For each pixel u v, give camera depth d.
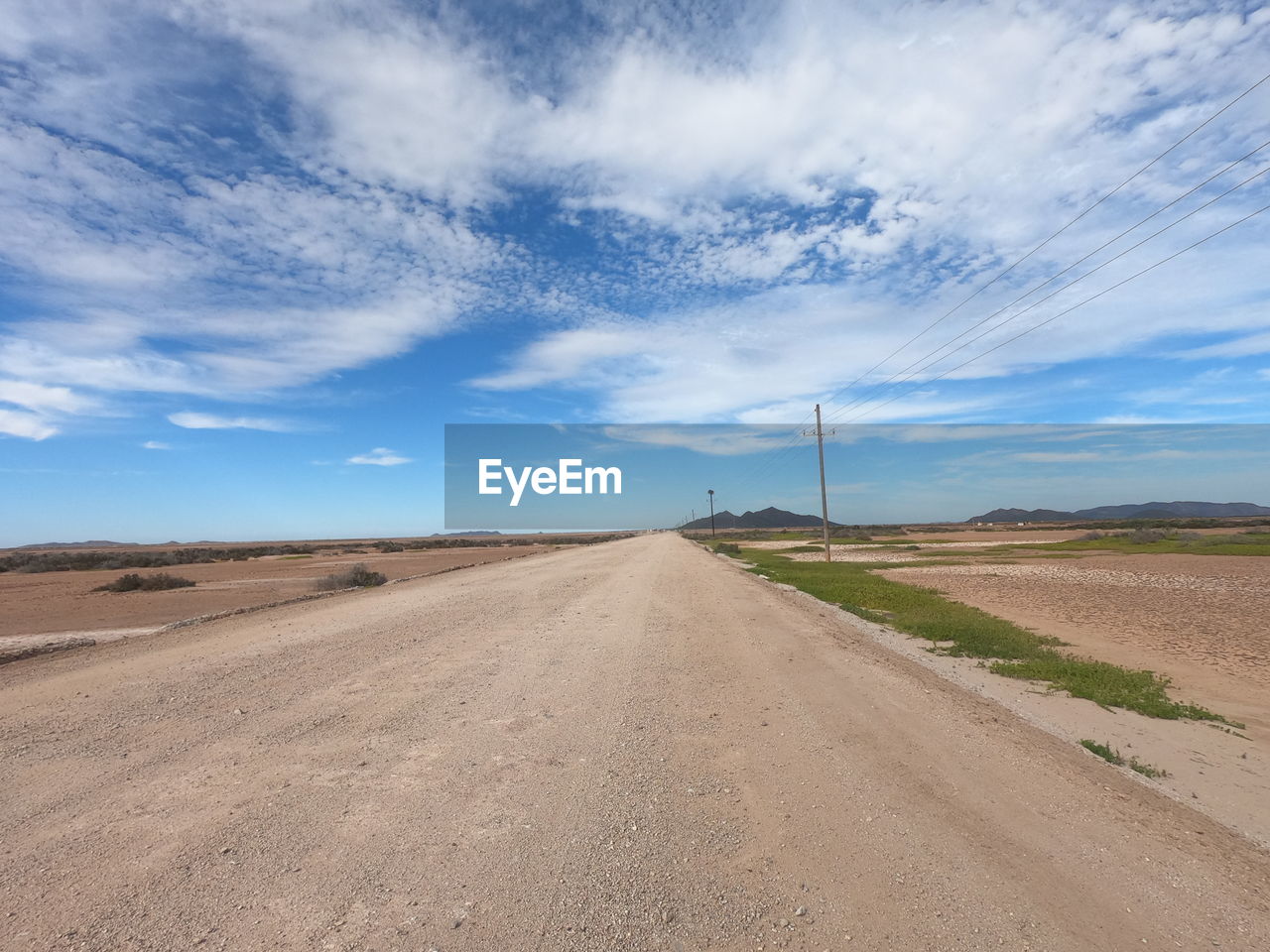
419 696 6.79
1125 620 15.45
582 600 15.78
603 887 3.19
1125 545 50.44
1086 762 5.50
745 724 6.00
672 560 35.16
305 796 4.23
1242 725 7.24
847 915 2.98
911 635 12.53
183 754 5.02
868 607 16.86
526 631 11.10
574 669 8.12
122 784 4.42
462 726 5.79
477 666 8.23
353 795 4.25
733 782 4.60
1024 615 16.31
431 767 4.79
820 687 7.46
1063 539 67.94
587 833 3.77
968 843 3.76
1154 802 4.65
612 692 7.04
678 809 4.12
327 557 52.78
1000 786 4.66
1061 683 8.59
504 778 4.58
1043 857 3.63
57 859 3.40
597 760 4.99
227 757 4.96
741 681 7.66
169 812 3.98
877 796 4.40
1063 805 4.38
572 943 2.73
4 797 4.21
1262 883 3.46
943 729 6.02
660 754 5.16
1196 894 3.29
